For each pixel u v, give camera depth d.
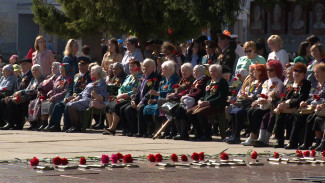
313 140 21.61
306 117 21.44
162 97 25.98
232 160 16.61
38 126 30.59
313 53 23.83
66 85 29.78
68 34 47.81
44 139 24.36
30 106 30.28
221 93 24.36
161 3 40.44
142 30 41.81
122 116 26.97
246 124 23.47
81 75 29.41
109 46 31.92
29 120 30.31
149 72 26.69
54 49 86.56
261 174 14.45
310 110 21.20
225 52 26.50
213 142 23.80
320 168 15.65
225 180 13.46
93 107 28.38
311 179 13.70
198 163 15.95
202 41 29.11
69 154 18.88
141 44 41.91
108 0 40.38
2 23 92.75
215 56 27.28
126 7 40.53
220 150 20.45
